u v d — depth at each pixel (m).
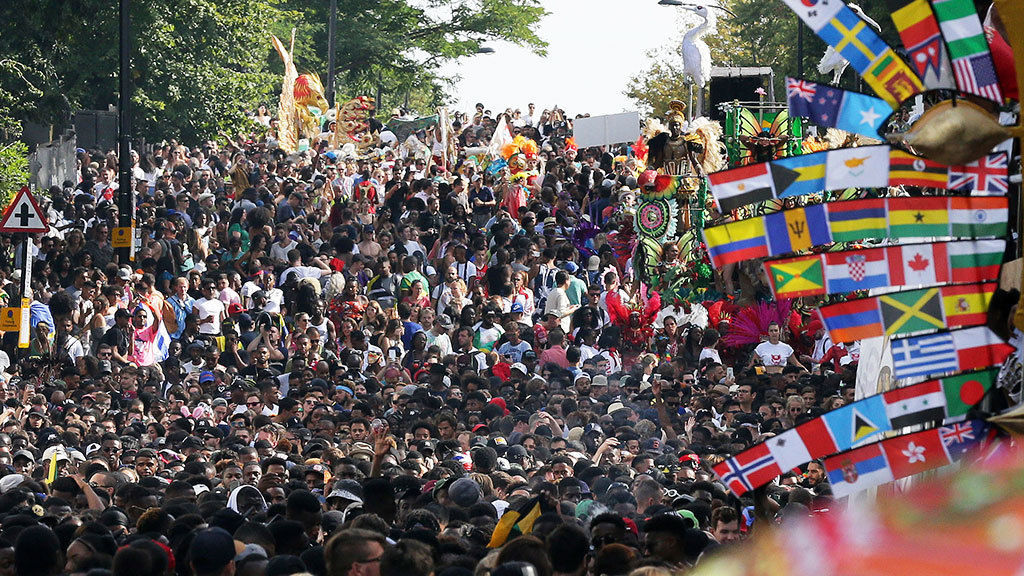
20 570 18.88
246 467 32.78
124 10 70.56
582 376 51.81
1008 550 4.35
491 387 52.59
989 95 12.31
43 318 58.66
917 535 4.50
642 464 36.12
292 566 17.73
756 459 13.09
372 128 133.88
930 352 12.95
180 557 19.61
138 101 130.38
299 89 129.38
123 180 69.75
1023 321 12.70
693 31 81.31
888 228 12.98
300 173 106.25
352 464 31.16
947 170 12.84
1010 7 12.33
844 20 12.55
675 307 64.94
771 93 86.50
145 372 54.78
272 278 68.31
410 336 62.91
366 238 76.62
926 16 12.37
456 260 73.69
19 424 43.28
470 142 135.25
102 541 20.03
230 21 140.50
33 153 99.69
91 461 33.47
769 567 4.75
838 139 52.94
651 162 68.12
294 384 53.72
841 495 12.79
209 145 125.81
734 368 57.38
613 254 76.38
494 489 31.03
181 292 62.16
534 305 71.19
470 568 18.75
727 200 12.98
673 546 19.59
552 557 17.20
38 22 97.31
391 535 20.30
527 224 82.12
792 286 13.00
